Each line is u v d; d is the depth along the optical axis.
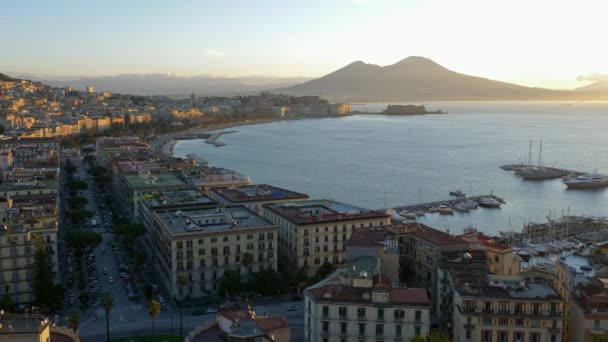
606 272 164.50
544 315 142.25
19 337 111.56
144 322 186.50
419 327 148.12
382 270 189.25
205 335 132.38
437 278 184.38
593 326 140.25
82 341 169.38
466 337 145.75
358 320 150.25
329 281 165.12
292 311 196.25
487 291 149.88
